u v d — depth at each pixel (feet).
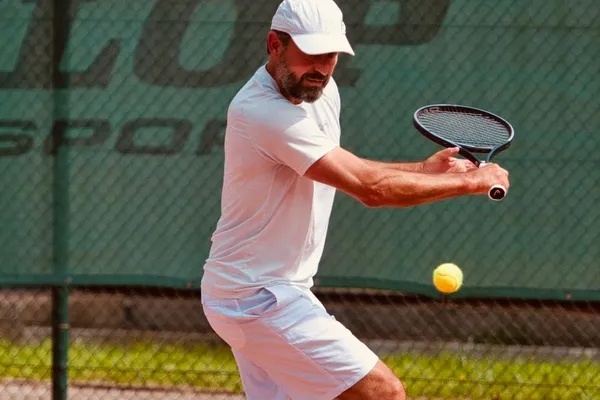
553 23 58.85
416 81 59.36
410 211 59.82
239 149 39.55
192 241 60.44
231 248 40.73
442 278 50.52
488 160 43.21
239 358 43.29
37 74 60.39
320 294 62.54
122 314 77.15
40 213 60.54
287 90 38.88
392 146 59.62
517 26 58.95
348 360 39.81
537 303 60.80
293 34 37.81
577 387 63.10
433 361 68.69
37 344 76.02
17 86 60.49
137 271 60.49
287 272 40.63
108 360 71.61
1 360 72.95
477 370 67.56
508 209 59.47
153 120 60.29
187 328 75.66
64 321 60.59
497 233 59.57
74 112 60.39
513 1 58.85
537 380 66.28
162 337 75.56
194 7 59.93
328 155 38.40
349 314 71.61
